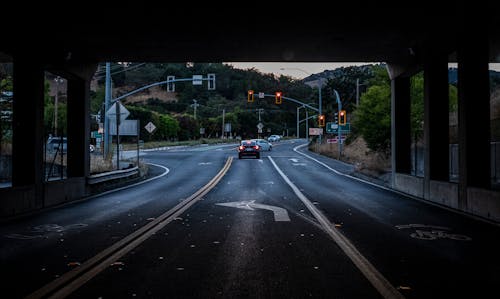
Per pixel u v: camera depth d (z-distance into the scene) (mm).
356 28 15469
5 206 13523
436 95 18453
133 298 6059
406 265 7805
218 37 16625
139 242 9703
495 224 12195
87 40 16734
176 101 152375
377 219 12969
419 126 30672
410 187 20141
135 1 12734
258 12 13805
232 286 6562
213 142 93250
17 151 15500
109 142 34062
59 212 14531
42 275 7168
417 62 19141
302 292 6289
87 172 20000
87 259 8211
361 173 30734
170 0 12719
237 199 17875
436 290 6418
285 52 19031
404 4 13031
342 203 16656
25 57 15547
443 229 11398
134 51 18594
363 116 31875
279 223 12172
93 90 133625
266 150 62750
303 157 49719
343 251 8836
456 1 12805
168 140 87500
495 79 61281
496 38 17281
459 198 15203
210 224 12016
